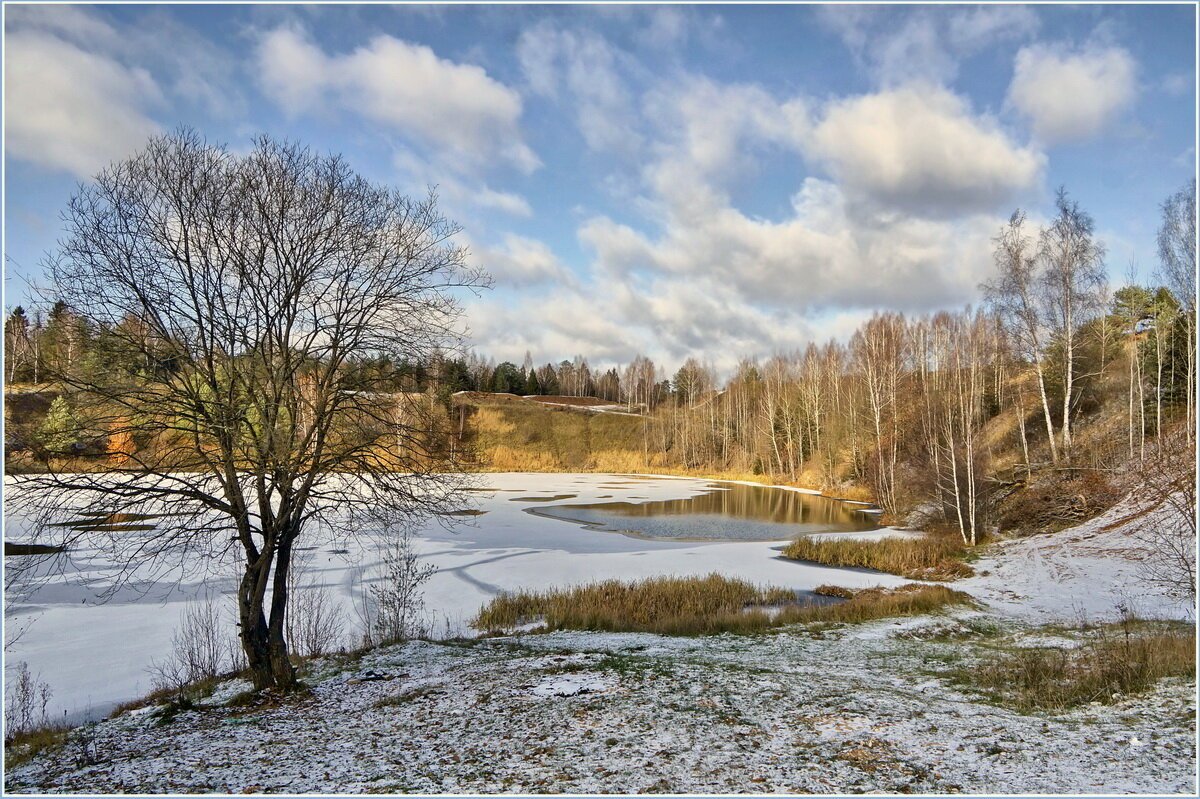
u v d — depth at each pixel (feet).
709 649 47.16
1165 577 62.23
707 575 79.41
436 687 36.45
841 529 127.03
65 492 32.24
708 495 190.49
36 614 61.87
